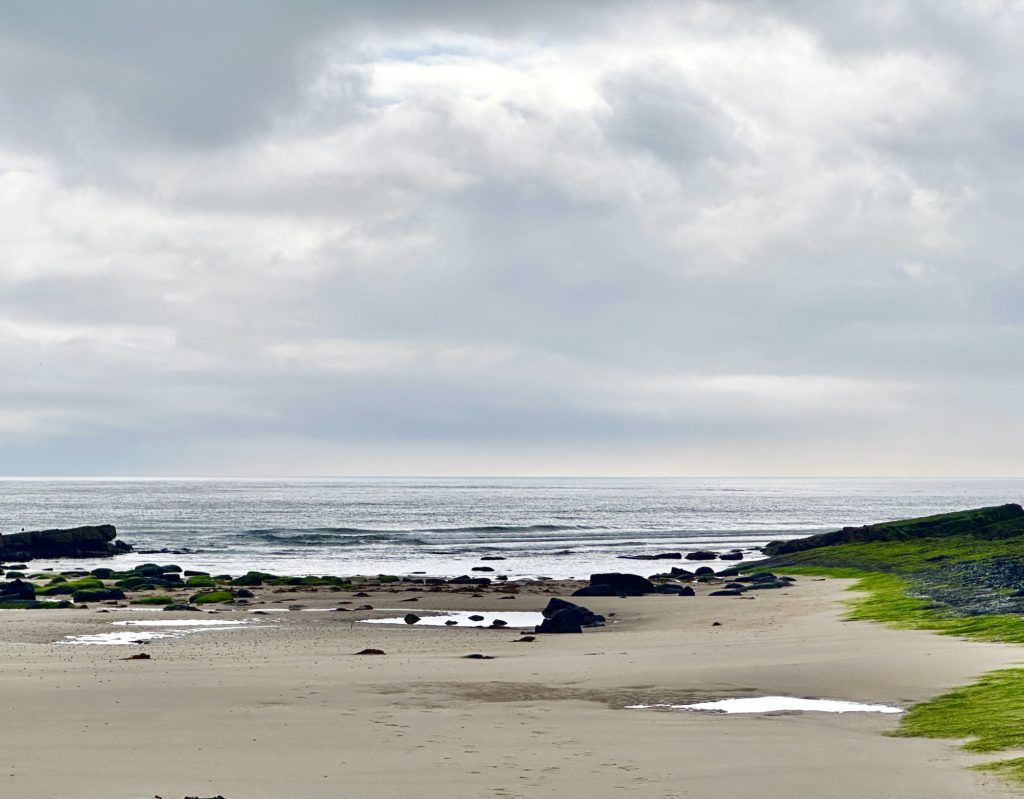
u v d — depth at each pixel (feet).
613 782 61.41
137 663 118.52
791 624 155.94
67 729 78.02
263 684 101.14
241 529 504.84
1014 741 70.23
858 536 303.07
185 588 233.76
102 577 266.98
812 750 69.97
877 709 85.61
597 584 222.48
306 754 69.41
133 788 59.77
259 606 197.67
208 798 57.52
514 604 204.03
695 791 59.26
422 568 317.42
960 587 187.21
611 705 89.40
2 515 649.20
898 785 59.82
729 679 101.30
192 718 82.84
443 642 143.84
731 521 645.10
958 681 94.94
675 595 214.90
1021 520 309.83
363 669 112.47
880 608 168.04
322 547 404.36
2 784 60.44
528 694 95.35
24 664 117.19
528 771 64.34
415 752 69.97
